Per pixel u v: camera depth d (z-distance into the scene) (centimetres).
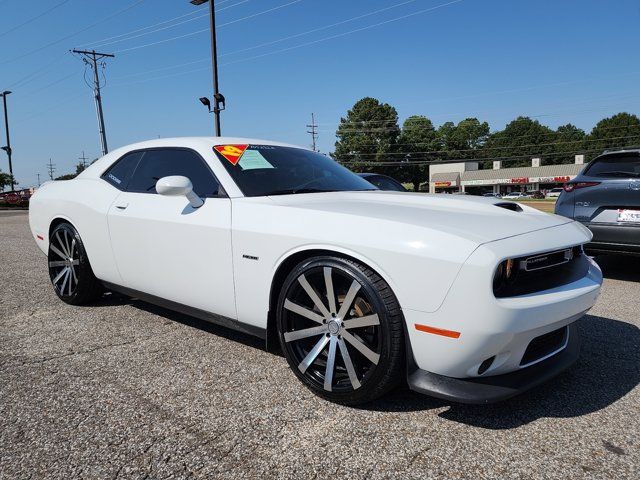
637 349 314
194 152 318
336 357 237
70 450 197
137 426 216
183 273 299
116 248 346
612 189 490
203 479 179
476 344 196
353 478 181
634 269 591
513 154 10906
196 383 260
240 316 275
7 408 232
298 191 301
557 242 220
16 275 561
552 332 230
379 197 290
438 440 206
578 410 233
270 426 216
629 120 9956
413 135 9675
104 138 3503
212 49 1548
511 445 203
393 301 213
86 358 295
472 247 197
